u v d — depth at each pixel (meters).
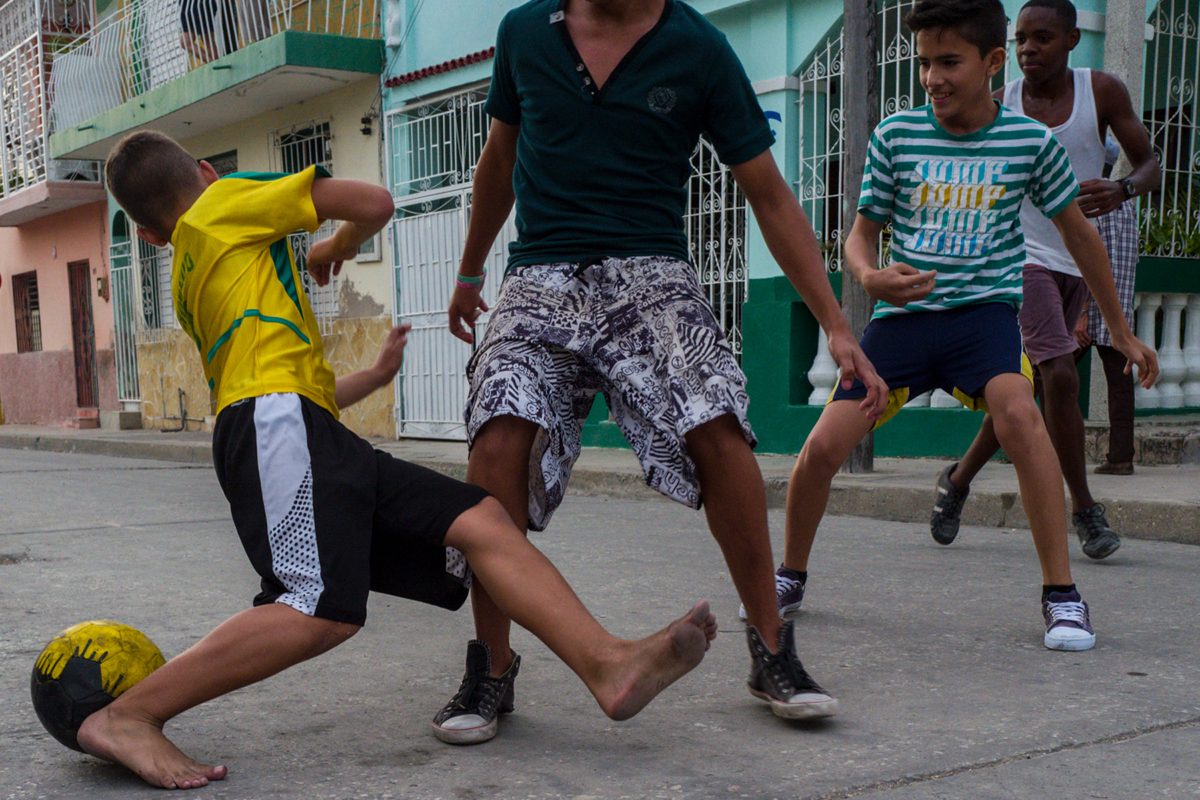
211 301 2.33
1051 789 2.08
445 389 10.88
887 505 5.86
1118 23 6.64
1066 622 3.10
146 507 7.06
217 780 2.21
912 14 3.27
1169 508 4.88
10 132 18.34
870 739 2.38
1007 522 5.44
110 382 16.64
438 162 10.84
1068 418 4.24
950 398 7.29
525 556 2.21
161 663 2.35
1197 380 7.42
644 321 2.39
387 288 11.45
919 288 2.96
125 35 15.04
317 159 12.45
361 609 2.22
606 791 2.11
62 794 2.16
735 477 2.38
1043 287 4.24
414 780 2.20
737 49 8.26
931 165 3.33
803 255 2.51
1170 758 2.24
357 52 11.11
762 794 2.08
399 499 2.28
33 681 2.26
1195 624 3.38
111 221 16.11
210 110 12.83
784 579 3.50
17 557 5.11
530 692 2.81
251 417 2.24
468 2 10.24
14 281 19.12
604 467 7.59
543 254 2.45
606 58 2.39
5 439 15.45
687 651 2.00
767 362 8.12
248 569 4.75
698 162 8.58
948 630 3.36
